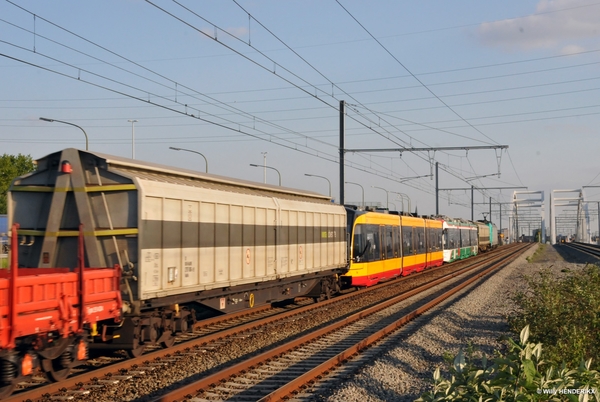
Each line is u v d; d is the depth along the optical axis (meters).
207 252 14.95
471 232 63.72
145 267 12.31
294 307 23.62
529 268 45.19
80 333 10.35
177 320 14.49
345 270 25.97
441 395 7.09
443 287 31.58
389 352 13.91
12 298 8.60
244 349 14.63
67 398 9.82
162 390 10.70
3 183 72.75
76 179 12.29
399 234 34.75
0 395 9.19
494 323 19.22
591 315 12.43
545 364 9.73
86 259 12.23
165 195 13.12
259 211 17.97
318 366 11.88
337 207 25.14
